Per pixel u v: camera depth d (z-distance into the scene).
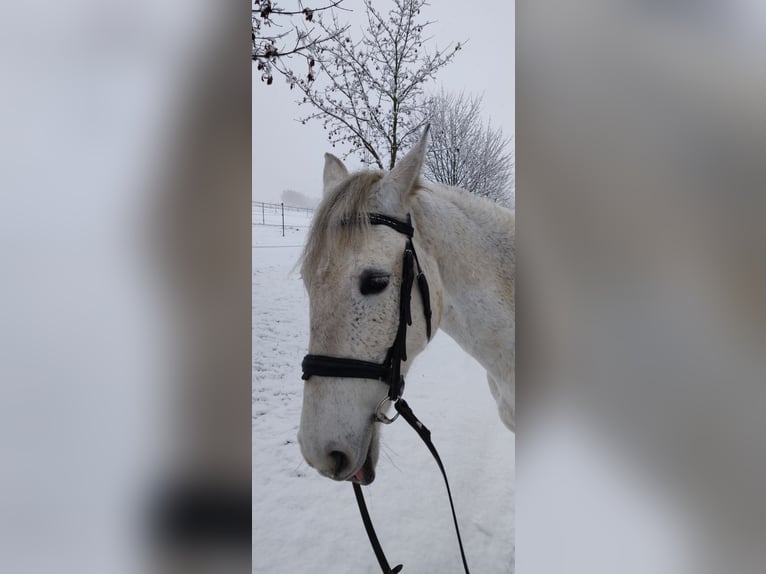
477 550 1.36
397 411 1.27
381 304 1.13
